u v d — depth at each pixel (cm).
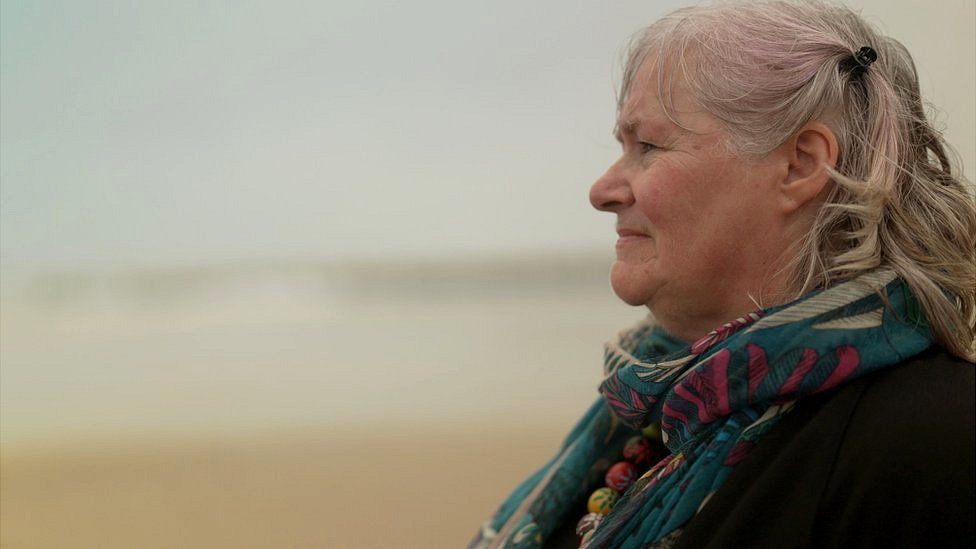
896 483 66
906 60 85
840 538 66
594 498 98
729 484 73
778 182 79
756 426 74
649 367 81
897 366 73
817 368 72
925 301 74
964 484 64
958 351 75
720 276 81
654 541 75
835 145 77
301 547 175
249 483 200
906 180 80
